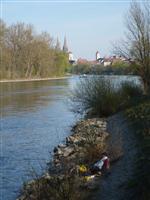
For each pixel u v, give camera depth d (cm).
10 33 13038
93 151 1758
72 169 1577
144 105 2716
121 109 3200
